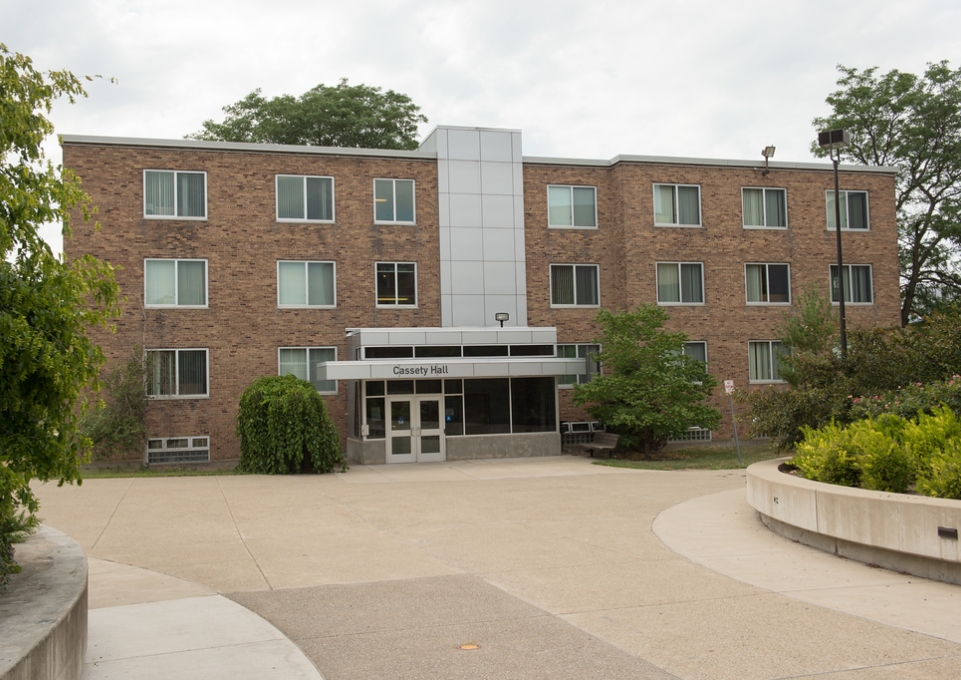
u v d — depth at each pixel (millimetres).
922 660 6766
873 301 32938
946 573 9562
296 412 23250
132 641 7527
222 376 26984
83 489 19422
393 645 7395
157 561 11242
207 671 6723
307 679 6520
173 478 22203
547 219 30281
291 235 27859
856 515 10562
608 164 30875
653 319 26891
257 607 8781
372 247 28562
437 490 18953
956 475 10289
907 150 40438
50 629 5523
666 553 11398
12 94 6516
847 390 18328
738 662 6785
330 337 28062
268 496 18031
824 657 6879
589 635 7609
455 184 29422
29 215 6488
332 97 46594
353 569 10625
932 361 17984
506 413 27688
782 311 31734
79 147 26141
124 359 26016
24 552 7820
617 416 25781
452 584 9727
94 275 6984
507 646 7312
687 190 31188
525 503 16531
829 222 32594
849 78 42469
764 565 10562
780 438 18562
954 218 40250
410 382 26969
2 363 5832
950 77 40156
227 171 27391
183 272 26906
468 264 29328
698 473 22062
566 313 30266
